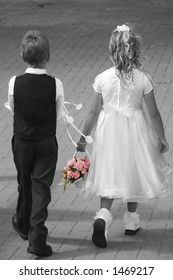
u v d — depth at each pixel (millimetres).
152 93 8203
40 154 7945
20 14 23906
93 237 8172
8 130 12688
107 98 8203
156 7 25141
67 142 11969
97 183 8250
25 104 7840
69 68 16828
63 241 8430
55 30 21266
